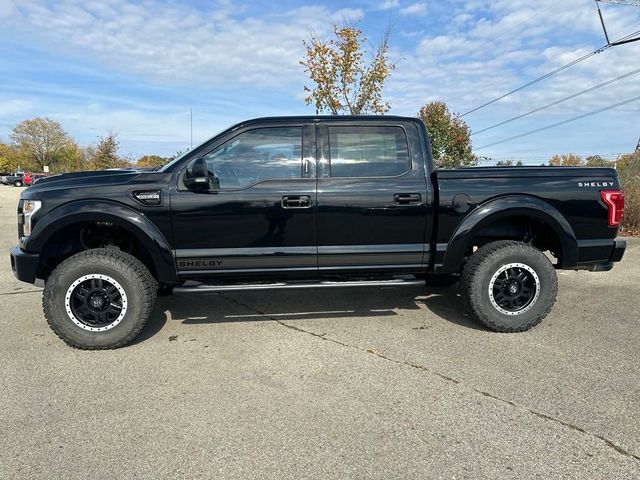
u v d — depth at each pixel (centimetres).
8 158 7481
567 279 659
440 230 430
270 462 251
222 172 415
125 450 262
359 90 1280
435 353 394
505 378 347
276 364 375
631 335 435
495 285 437
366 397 320
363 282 432
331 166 424
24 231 402
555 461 251
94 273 396
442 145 1769
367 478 238
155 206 401
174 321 481
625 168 1359
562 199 434
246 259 418
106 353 399
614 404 308
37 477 240
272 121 422
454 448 262
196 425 287
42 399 320
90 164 3338
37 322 479
